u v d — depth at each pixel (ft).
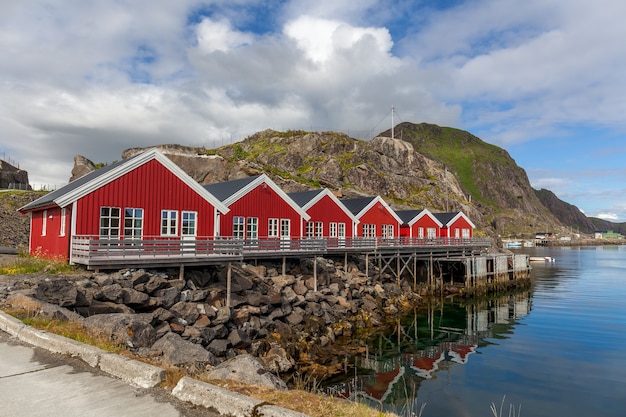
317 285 91.81
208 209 82.38
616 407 50.37
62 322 35.37
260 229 99.71
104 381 23.18
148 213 73.20
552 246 600.80
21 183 219.41
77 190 64.90
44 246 77.77
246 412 18.67
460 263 154.51
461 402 51.52
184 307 56.85
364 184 265.95
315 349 69.82
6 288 45.11
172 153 191.62
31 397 20.97
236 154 255.50
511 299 131.64
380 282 119.34
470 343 79.56
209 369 33.94
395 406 49.73
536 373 62.34
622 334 86.38
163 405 20.18
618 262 288.30
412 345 77.41
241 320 64.23
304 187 208.85
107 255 59.47
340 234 128.16
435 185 321.73
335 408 20.56
